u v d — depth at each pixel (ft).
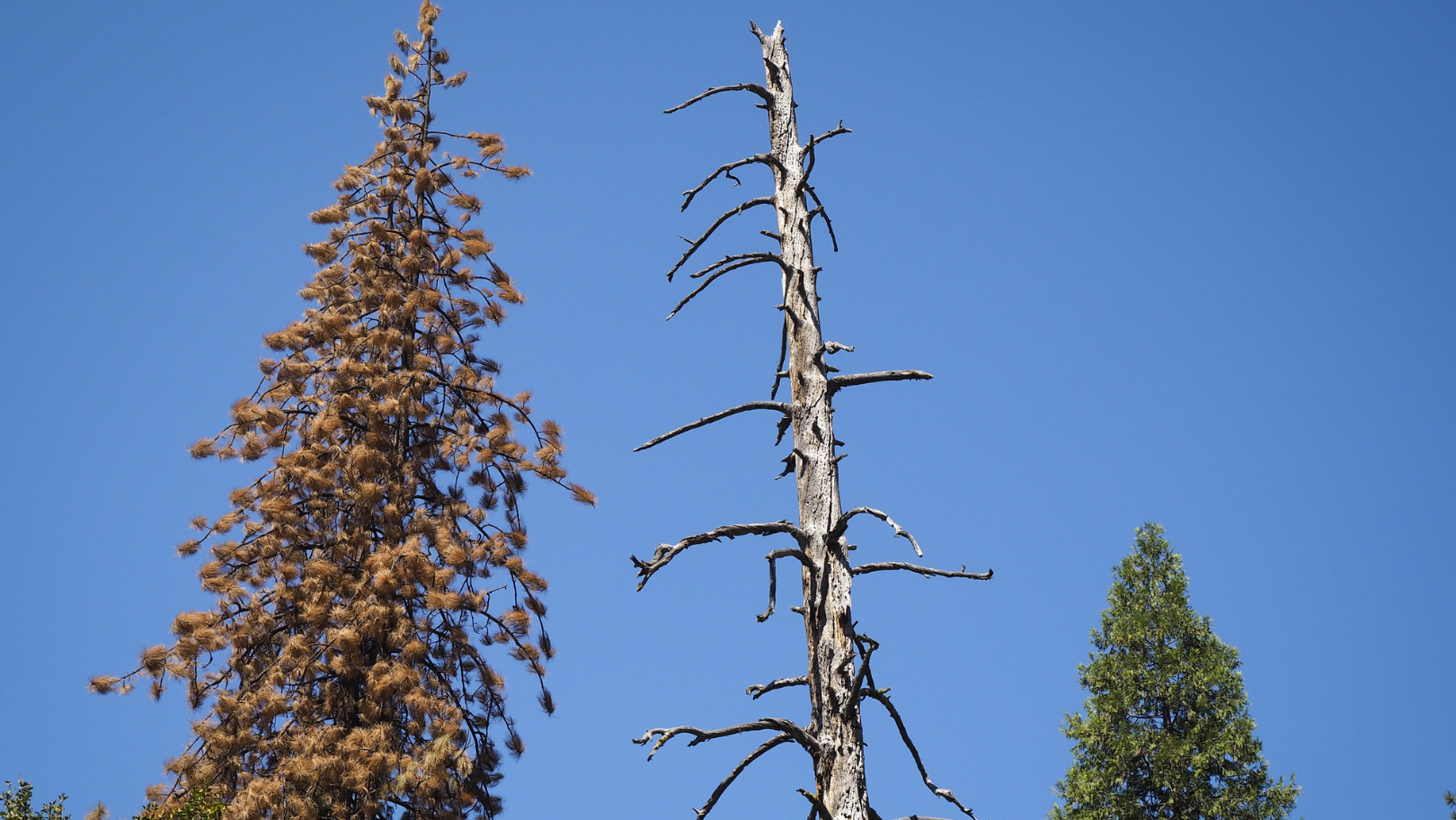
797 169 35.60
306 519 59.06
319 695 55.26
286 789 50.83
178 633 54.24
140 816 48.01
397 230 65.41
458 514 59.00
